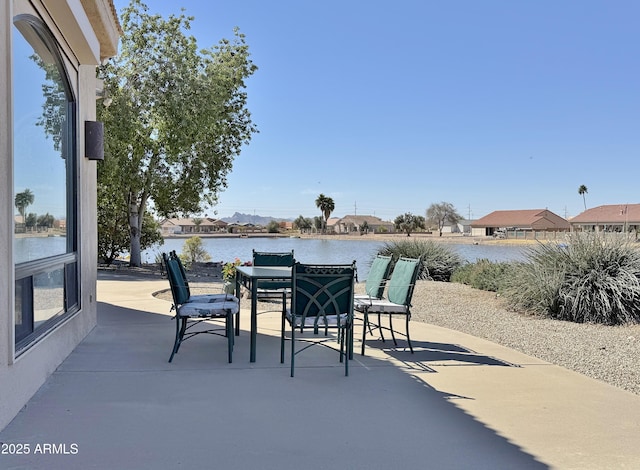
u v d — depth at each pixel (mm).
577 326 7273
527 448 2928
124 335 5715
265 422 3215
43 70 4281
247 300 9094
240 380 4086
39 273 3932
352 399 3699
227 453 2752
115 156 15828
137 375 4148
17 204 3621
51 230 4473
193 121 15992
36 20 3938
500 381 4242
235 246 35562
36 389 3666
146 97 15805
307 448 2850
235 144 19734
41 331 3943
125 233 19875
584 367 4977
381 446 2904
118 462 2604
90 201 5934
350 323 4438
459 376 4371
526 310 8320
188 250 21156
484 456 2811
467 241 41625
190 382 3998
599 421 3371
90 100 6035
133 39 16219
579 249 8516
